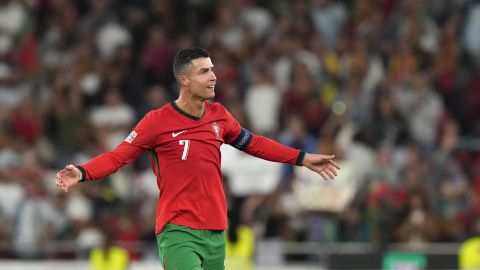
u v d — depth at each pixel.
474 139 52.50
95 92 55.69
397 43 57.19
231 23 59.19
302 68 53.81
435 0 59.28
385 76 55.44
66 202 47.00
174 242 24.00
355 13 60.12
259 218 45.44
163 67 57.47
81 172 23.17
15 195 46.59
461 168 49.16
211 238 24.27
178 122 24.20
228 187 42.88
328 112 52.62
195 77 24.03
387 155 48.12
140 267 42.88
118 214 47.12
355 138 49.50
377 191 45.09
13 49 59.28
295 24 58.75
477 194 47.88
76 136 53.62
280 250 42.94
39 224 46.06
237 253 41.09
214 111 24.67
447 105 55.66
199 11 60.59
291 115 51.69
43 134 54.03
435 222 44.97
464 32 57.53
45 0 61.59
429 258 41.44
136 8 60.94
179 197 24.12
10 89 57.12
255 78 54.72
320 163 24.97
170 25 60.06
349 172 43.50
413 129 52.91
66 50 59.94
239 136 24.94
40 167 50.22
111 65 57.75
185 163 24.11
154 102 54.50
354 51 56.69
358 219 44.41
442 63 56.47
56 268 43.09
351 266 41.59
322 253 42.69
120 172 49.09
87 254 44.41
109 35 59.41
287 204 45.47
